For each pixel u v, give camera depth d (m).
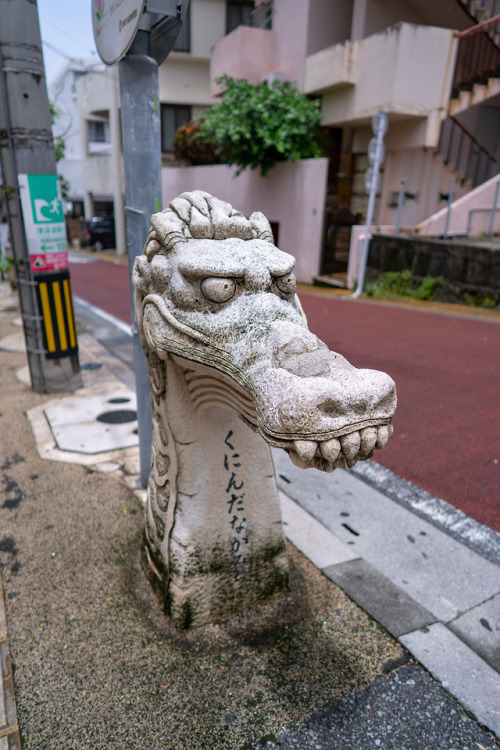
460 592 2.25
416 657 1.89
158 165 2.59
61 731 1.62
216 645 1.95
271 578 2.14
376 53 9.91
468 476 3.31
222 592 2.04
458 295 8.63
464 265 8.48
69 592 2.22
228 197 13.18
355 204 12.79
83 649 1.93
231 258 1.45
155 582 2.16
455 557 2.48
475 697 1.75
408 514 2.84
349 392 1.17
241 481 1.93
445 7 11.25
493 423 4.11
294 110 10.37
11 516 2.77
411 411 4.32
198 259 1.42
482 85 9.84
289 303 1.56
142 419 2.88
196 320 1.46
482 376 5.13
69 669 1.84
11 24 3.71
